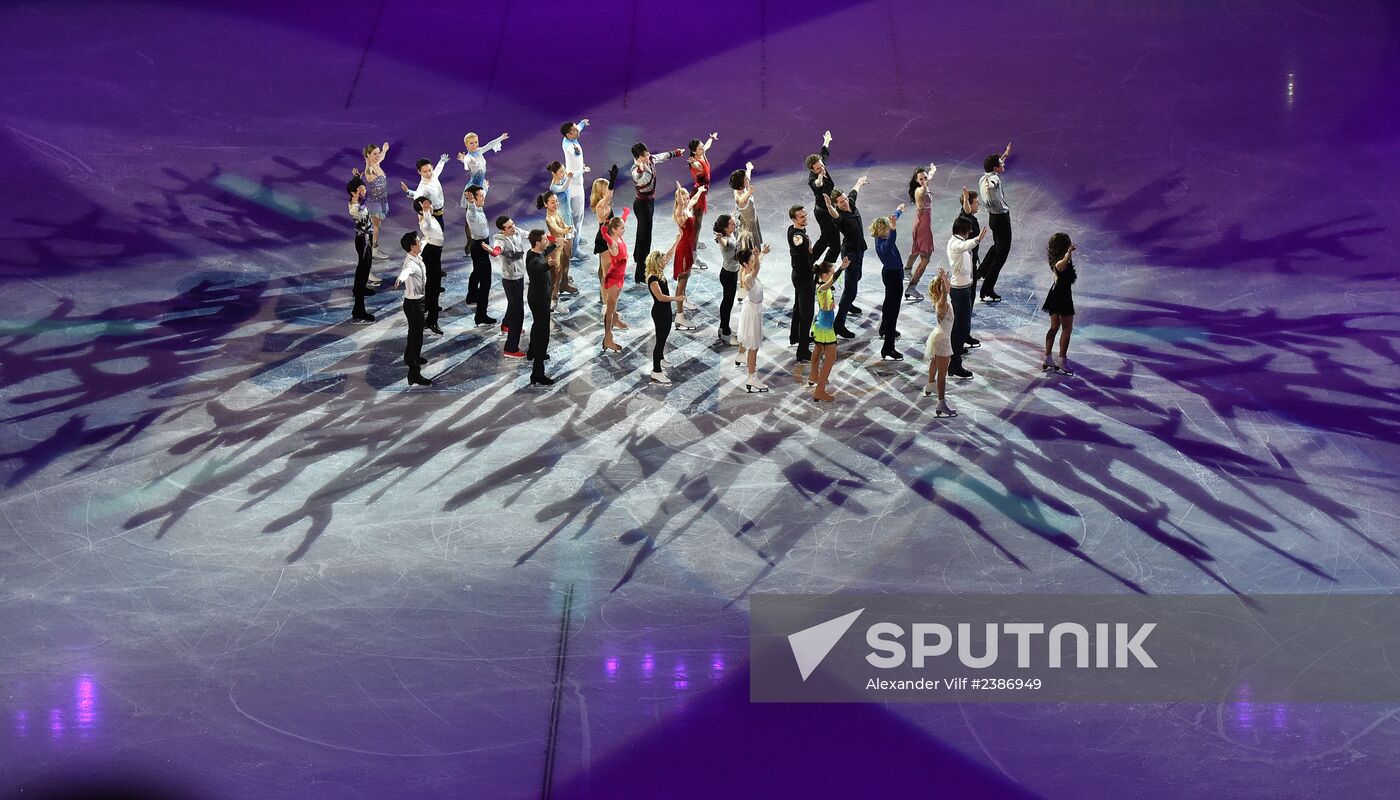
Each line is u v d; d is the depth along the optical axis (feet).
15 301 61.36
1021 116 77.66
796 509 47.32
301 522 46.83
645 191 61.77
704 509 47.34
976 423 52.24
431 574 44.24
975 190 70.54
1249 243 65.41
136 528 46.50
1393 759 36.76
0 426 52.19
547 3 91.15
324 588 43.65
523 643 41.32
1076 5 89.81
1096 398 53.78
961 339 53.83
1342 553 44.88
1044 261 64.64
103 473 49.44
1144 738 37.68
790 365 56.65
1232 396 53.72
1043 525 46.37
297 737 37.86
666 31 87.86
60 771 36.73
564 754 37.35
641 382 55.36
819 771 36.78
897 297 55.16
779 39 86.69
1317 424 51.80
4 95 81.05
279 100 81.00
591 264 65.41
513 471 49.52
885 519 46.73
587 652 40.96
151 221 68.69
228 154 75.25
